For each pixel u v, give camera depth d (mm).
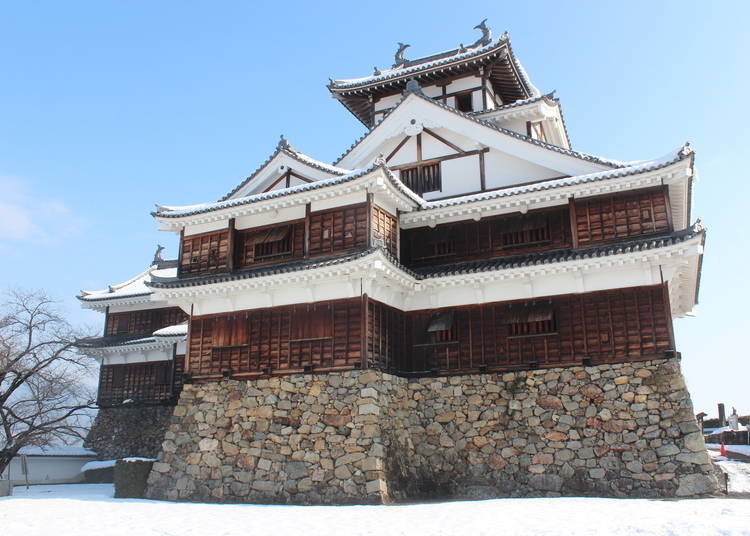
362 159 31734
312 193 25875
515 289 25344
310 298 25422
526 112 31312
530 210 26578
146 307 45625
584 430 22797
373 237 25219
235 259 28188
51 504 23406
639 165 24609
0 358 34750
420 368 26406
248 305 26812
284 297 26062
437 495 24328
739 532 13172
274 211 27656
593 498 20594
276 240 27109
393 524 16281
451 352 25984
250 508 21266
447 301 26484
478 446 24344
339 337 24531
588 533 13992
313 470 23203
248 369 26094
